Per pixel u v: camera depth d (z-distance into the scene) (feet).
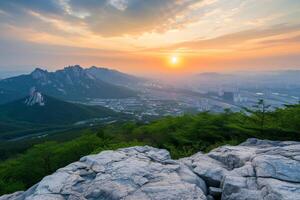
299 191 25.16
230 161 37.22
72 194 29.14
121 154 41.57
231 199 27.09
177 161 39.19
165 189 28.37
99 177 32.40
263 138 59.31
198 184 31.68
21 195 33.37
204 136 72.43
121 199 26.86
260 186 27.48
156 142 90.22
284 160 32.04
